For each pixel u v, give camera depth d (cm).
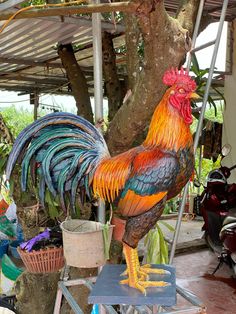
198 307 189
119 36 467
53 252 303
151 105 237
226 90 641
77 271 328
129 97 258
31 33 424
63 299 353
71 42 482
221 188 521
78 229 262
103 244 254
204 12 461
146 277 202
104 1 344
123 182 203
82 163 221
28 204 341
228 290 446
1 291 403
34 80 710
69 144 226
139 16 188
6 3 244
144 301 180
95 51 277
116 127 270
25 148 226
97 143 227
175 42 209
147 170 188
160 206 190
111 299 183
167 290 190
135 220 193
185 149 192
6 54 533
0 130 333
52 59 565
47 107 859
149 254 279
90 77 666
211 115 939
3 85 784
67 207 251
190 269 512
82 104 481
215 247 511
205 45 293
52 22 371
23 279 371
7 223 557
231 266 473
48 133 228
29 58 560
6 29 404
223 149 561
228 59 625
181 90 191
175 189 198
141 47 367
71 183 224
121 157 211
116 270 219
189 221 762
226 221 470
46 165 224
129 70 327
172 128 191
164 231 668
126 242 196
